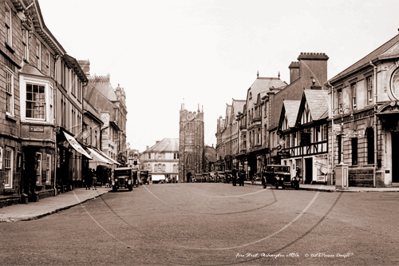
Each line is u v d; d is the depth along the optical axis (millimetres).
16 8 15688
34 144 16250
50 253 5699
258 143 35344
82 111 29562
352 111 25844
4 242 6664
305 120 33250
